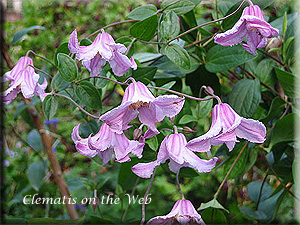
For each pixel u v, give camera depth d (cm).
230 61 31
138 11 28
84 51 23
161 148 23
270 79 35
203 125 74
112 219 37
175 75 35
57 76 26
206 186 99
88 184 35
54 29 116
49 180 55
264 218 38
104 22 117
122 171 37
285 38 34
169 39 26
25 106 36
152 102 22
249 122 22
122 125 22
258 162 45
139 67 29
